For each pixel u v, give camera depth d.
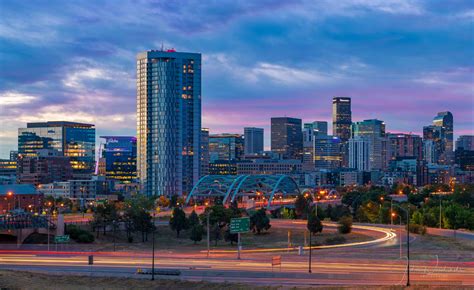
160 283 105.38
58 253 151.75
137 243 188.88
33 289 100.75
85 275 113.75
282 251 153.88
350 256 135.50
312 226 199.12
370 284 99.44
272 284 101.19
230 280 105.94
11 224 164.88
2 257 141.75
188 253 150.62
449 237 177.88
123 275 113.75
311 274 109.12
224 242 191.25
